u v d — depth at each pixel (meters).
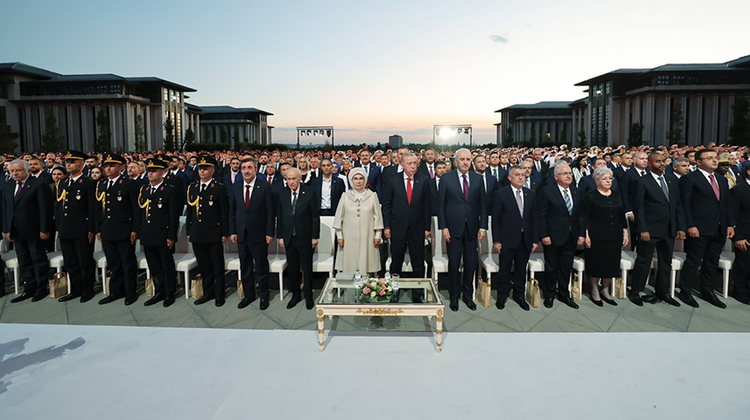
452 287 4.94
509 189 4.86
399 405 2.85
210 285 5.22
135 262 5.16
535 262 5.18
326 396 2.96
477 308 4.91
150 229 4.93
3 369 3.38
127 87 69.75
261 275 4.95
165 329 4.15
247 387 3.09
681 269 5.10
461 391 3.02
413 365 3.41
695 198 4.90
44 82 68.56
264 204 4.94
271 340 3.89
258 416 2.74
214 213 4.96
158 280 5.16
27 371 3.35
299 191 4.94
